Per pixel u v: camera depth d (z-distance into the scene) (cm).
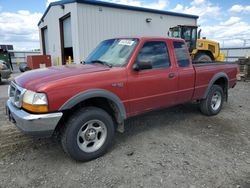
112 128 362
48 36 2097
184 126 489
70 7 1452
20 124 304
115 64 386
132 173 311
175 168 323
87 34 1434
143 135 439
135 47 389
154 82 405
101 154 354
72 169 321
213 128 478
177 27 1429
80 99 316
